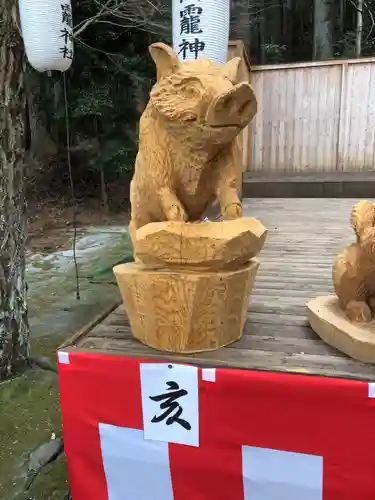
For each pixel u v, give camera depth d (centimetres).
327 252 295
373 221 128
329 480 119
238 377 119
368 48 948
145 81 702
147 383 129
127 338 145
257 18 862
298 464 121
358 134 544
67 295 406
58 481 193
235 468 127
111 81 699
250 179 527
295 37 1083
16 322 274
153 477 137
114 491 143
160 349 134
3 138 248
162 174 129
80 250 534
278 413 118
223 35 221
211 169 133
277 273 237
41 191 758
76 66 684
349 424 113
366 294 136
